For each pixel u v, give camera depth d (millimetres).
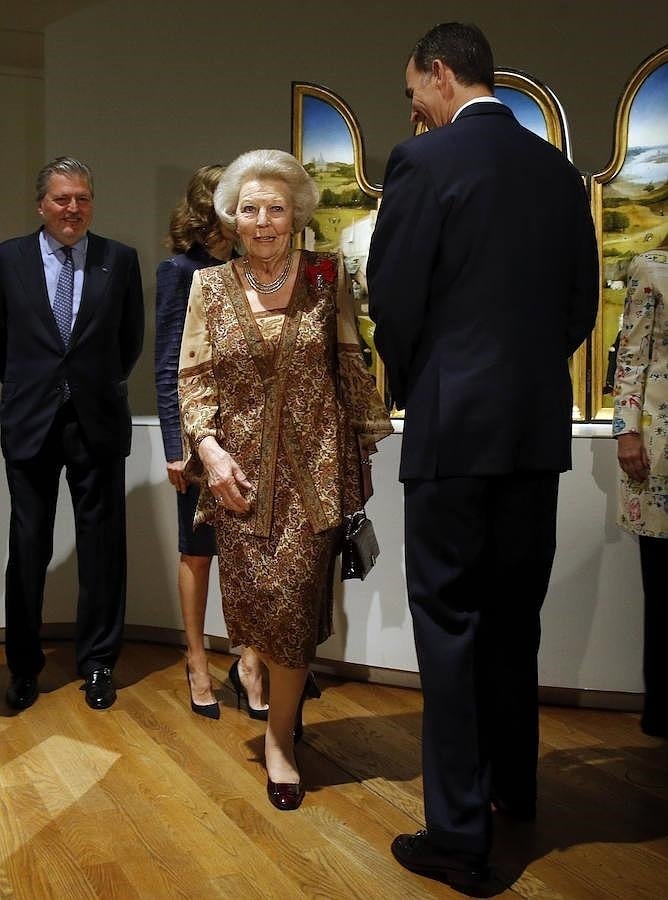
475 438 2035
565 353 2189
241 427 2486
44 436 3242
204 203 3059
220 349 2482
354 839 2320
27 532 3283
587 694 3244
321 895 2072
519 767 2389
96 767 2729
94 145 4906
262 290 2488
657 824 2416
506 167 2051
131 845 2275
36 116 6195
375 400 2535
